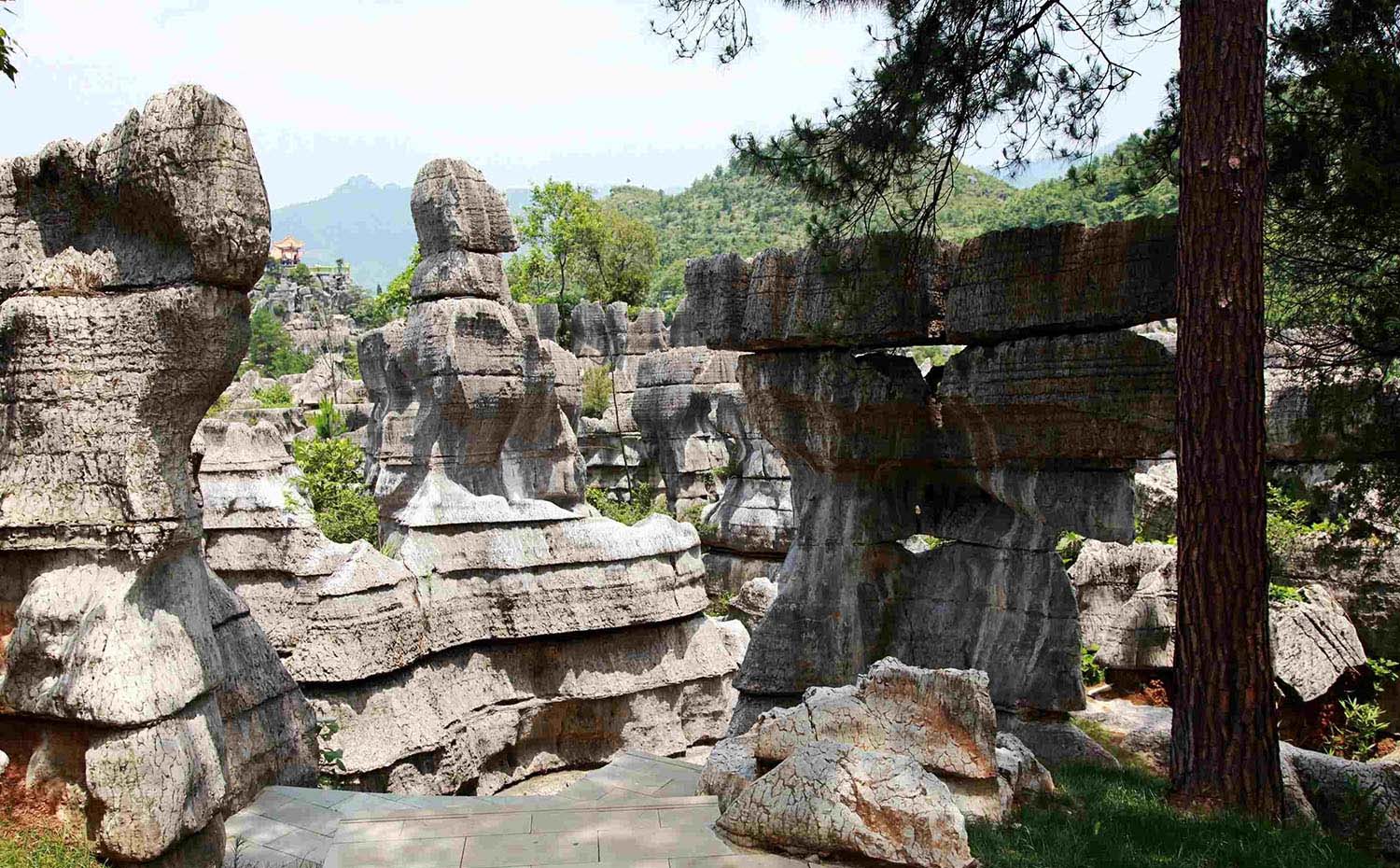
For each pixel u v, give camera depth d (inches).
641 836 258.1
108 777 264.8
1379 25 356.8
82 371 280.7
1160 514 600.1
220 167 272.5
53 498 279.4
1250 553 286.5
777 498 823.1
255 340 3240.7
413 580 485.7
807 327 396.8
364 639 451.5
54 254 295.6
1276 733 291.1
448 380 519.5
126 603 275.1
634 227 2186.3
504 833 262.2
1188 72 292.4
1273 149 369.7
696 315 426.9
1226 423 286.4
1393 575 493.4
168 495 284.5
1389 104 337.4
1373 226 354.0
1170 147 387.2
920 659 410.0
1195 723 292.2
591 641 533.6
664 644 554.3
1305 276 389.7
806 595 421.7
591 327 1515.7
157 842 265.1
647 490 1119.0
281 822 299.9
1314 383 403.9
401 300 1710.1
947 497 425.1
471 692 502.3
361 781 439.5
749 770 284.0
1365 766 347.3
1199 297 289.3
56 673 273.1
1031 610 384.5
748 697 424.5
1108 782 316.5
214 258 275.1
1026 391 354.0
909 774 241.4
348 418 1311.5
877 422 407.2
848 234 394.0
